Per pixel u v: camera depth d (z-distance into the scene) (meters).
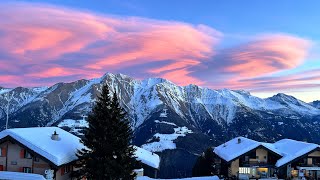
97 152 45.25
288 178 64.69
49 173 42.44
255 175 67.31
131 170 46.50
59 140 50.75
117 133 45.81
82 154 45.94
